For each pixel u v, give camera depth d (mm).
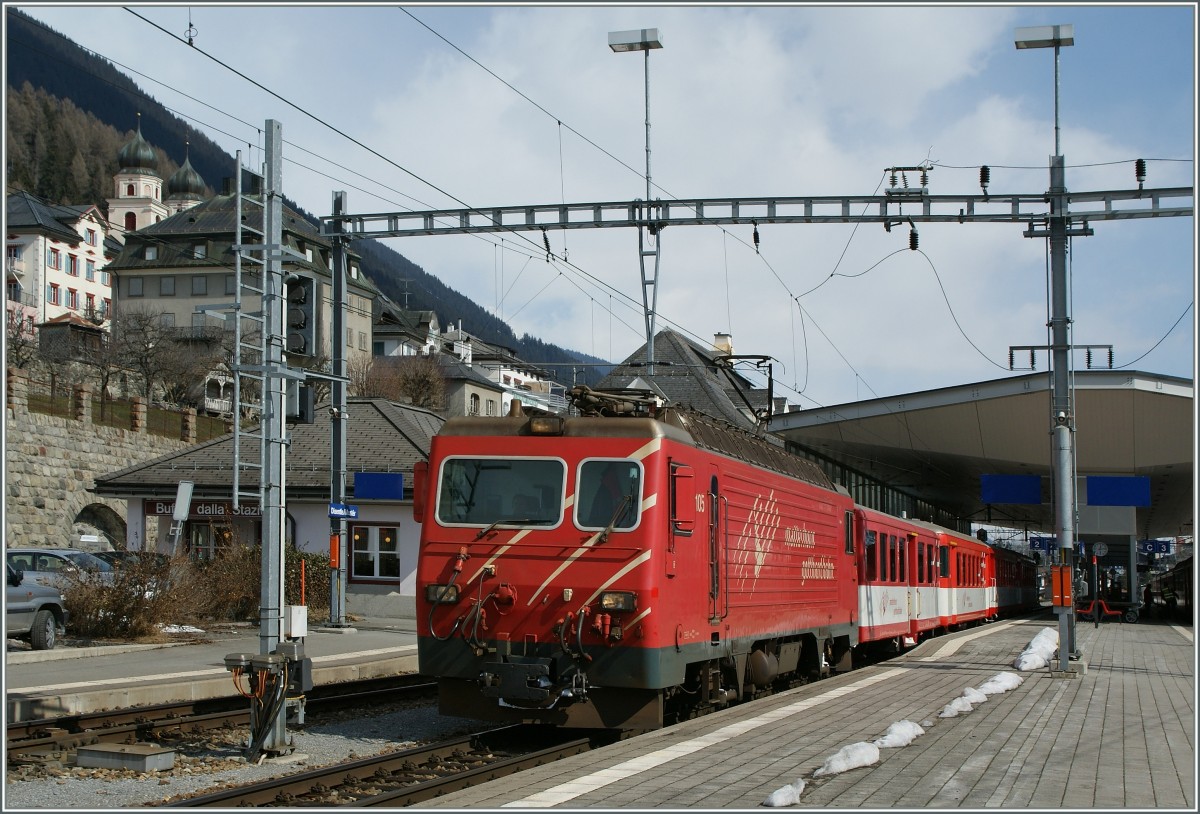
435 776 10320
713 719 12773
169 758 10766
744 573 14445
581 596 11617
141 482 33344
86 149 142125
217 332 70375
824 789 8555
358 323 81000
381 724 13992
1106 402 37312
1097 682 17422
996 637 29750
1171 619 55375
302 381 11961
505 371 82938
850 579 20609
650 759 9914
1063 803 8156
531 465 12078
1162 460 38688
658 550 11688
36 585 20328
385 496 28406
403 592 31609
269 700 11133
